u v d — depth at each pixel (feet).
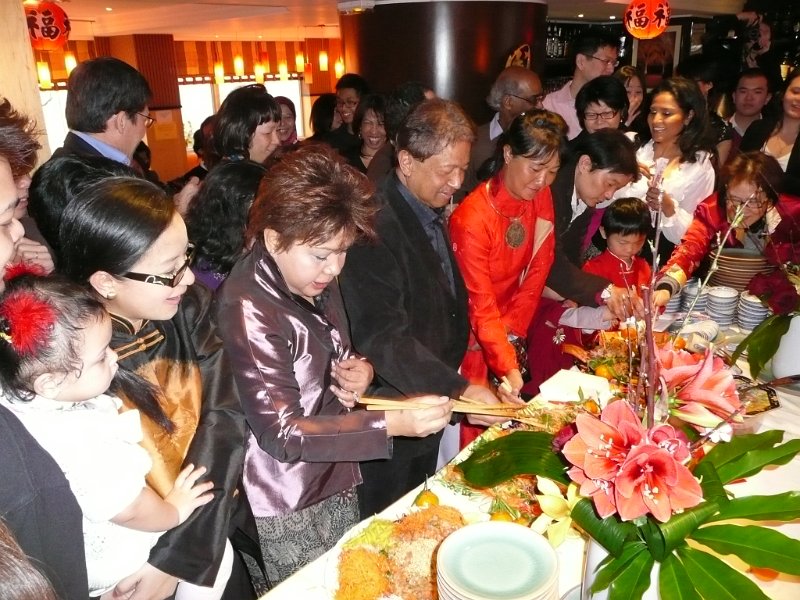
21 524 3.01
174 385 4.06
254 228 4.18
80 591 3.32
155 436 3.95
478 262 6.41
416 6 16.30
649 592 2.92
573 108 12.88
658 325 6.39
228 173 5.89
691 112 9.27
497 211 6.48
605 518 2.81
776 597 3.34
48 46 16.03
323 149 4.26
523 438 3.33
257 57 34.53
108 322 3.32
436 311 5.84
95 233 3.42
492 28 16.58
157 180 12.35
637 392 3.03
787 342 5.37
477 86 16.87
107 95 7.35
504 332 6.48
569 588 3.51
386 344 5.41
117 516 3.49
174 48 30.40
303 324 4.45
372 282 5.43
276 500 4.55
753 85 12.64
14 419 3.05
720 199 7.20
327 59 37.17
